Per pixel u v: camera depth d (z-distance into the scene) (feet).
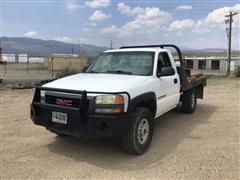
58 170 13.17
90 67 19.92
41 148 16.21
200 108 28.81
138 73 17.40
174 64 20.68
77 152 15.57
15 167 13.50
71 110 13.69
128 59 18.70
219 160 14.11
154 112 17.01
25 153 15.39
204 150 15.65
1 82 55.62
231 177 12.19
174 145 16.65
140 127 15.07
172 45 22.65
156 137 18.33
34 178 12.32
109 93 13.51
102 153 15.42
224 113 26.08
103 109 13.39
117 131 13.43
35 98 15.58
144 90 15.48
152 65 17.67
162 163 13.91
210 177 12.23
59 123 14.39
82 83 15.08
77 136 13.88
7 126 21.07
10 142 17.29
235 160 14.08
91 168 13.42
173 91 19.93
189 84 23.36
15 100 33.73
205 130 19.98
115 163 14.01
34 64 245.86
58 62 175.94
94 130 13.44
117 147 16.35
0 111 26.84
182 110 25.79
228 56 140.67
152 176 12.46
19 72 128.88
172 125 21.52
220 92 43.47
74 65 173.47
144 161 14.23
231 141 17.25
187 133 19.24
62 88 14.58
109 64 19.02
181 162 13.98
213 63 240.12
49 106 14.58
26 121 22.68
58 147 16.39
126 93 13.91
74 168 13.42
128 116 13.94
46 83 16.38
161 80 17.79
